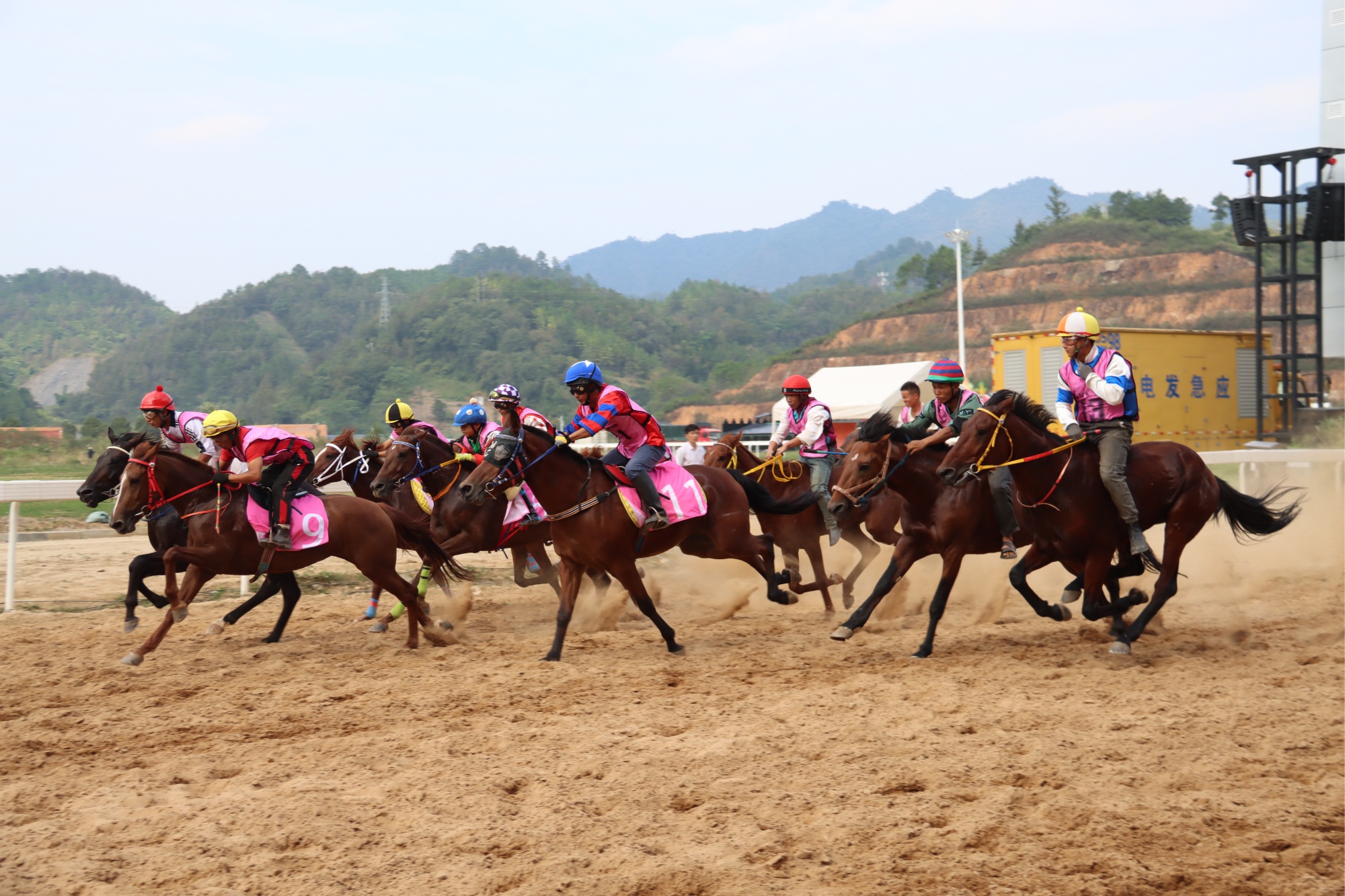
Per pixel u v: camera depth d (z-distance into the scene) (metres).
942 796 4.88
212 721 6.41
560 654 8.18
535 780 5.20
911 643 8.66
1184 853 4.28
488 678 7.50
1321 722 6.00
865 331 86.75
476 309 135.00
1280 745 5.60
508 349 128.38
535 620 10.34
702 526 8.88
